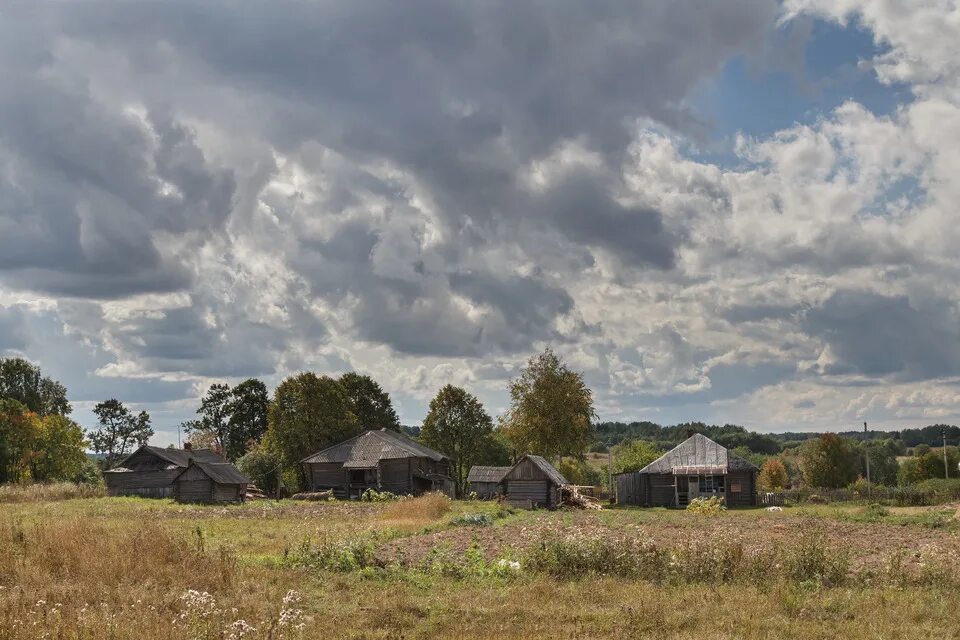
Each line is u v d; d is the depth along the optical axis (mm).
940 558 25750
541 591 22141
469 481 109188
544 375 99062
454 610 19953
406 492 96125
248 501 87312
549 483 76812
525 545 32438
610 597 21578
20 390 136625
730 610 19797
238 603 19422
